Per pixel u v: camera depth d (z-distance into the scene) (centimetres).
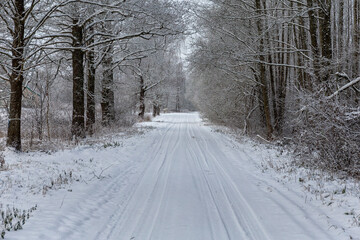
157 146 1426
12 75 989
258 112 2356
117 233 458
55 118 1625
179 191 686
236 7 1627
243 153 1229
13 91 987
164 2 1410
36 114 1334
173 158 1121
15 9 980
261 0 1658
